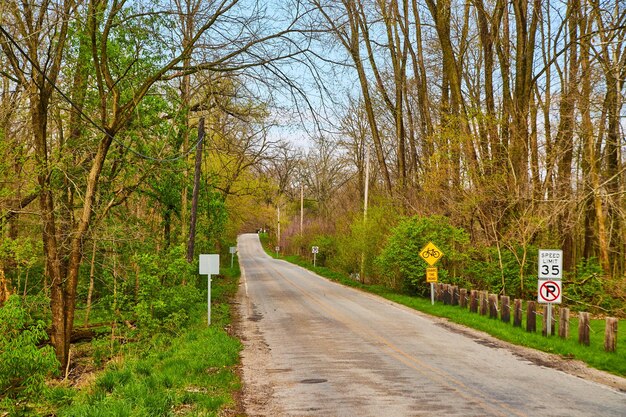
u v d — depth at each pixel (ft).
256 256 291.99
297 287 116.78
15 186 56.34
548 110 98.84
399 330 56.65
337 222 173.27
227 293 102.47
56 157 55.77
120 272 65.87
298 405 28.53
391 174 172.86
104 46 53.62
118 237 66.74
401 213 110.22
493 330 55.52
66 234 59.93
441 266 91.09
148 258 60.75
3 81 62.54
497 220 84.07
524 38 88.12
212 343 46.37
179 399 29.17
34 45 52.08
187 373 35.94
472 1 93.56
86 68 64.03
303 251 259.60
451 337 52.26
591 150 80.74
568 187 80.64
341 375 35.70
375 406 28.04
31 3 50.93
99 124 67.15
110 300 63.16
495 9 94.38
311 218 284.82
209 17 53.78
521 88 88.38
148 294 59.93
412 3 112.47
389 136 156.25
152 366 39.70
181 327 59.98
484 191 83.82
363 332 55.16
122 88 64.18
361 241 119.85
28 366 36.94
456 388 31.99
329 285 123.03
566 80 101.71
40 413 35.55
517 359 41.63
